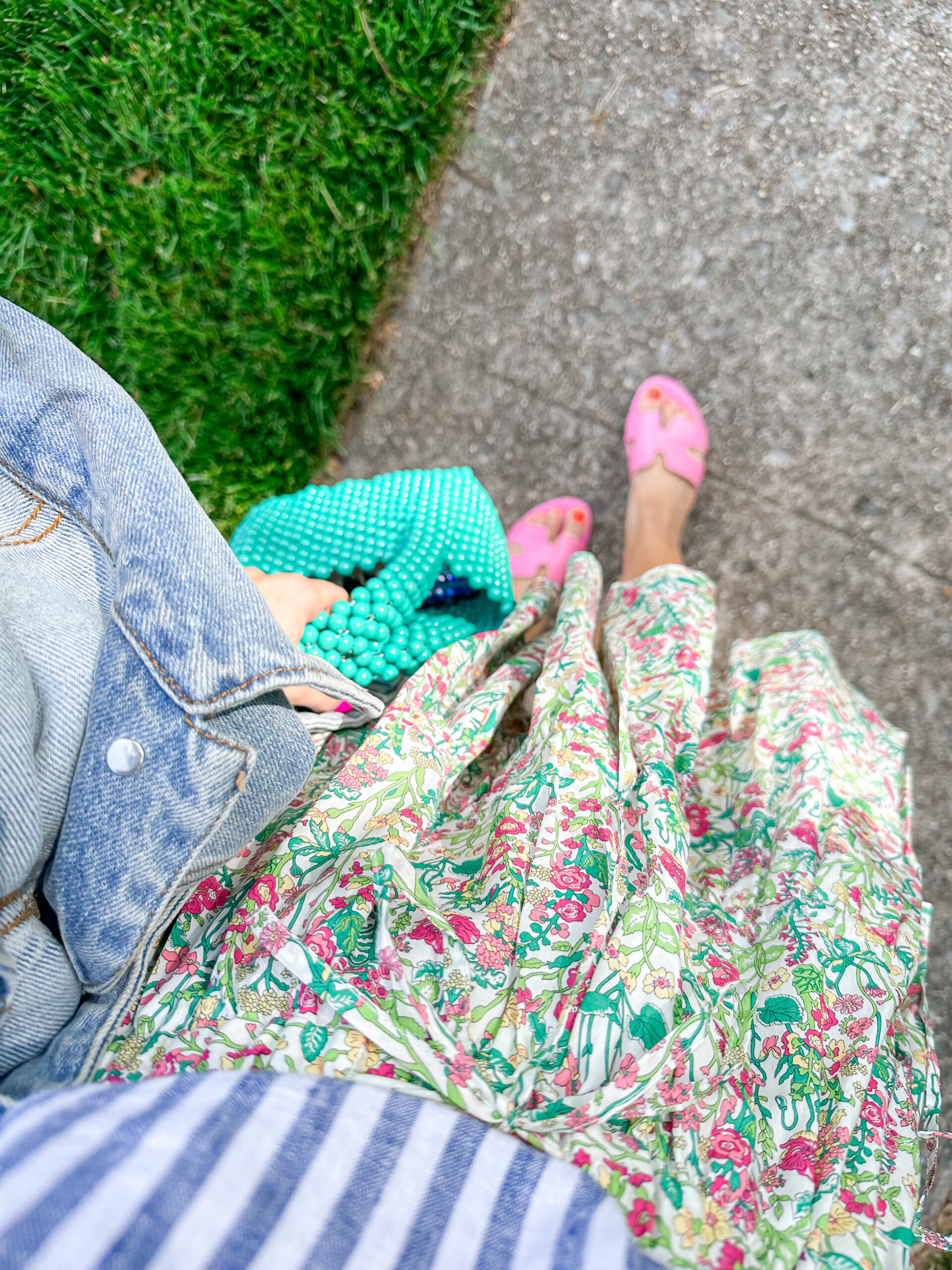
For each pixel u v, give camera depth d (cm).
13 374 86
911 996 106
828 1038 85
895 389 165
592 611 133
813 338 167
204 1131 56
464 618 148
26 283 158
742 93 165
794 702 127
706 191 167
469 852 97
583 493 174
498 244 171
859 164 164
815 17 163
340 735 114
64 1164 50
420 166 165
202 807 73
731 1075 82
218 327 162
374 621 121
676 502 163
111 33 156
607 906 84
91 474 82
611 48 165
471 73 165
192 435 163
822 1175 78
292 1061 75
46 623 73
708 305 169
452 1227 58
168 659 72
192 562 77
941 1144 148
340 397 172
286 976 79
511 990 81
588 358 172
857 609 166
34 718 68
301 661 80
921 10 162
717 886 105
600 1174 70
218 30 156
